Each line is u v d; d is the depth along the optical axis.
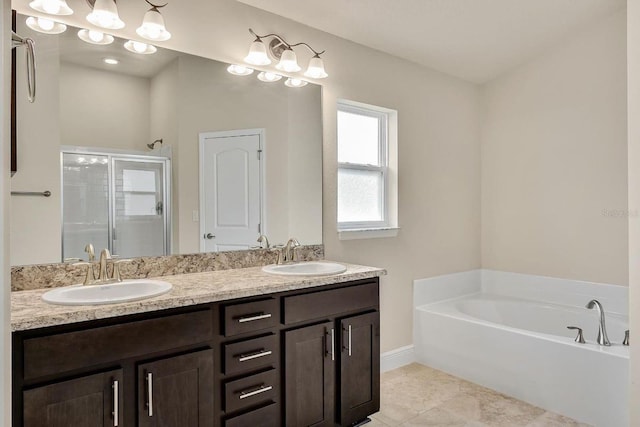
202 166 2.28
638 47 1.84
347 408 2.18
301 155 2.64
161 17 1.97
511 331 2.63
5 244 0.66
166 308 1.58
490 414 2.41
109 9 1.85
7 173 0.67
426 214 3.35
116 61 2.02
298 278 2.05
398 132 3.15
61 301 1.48
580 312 3.05
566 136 3.24
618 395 2.16
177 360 1.60
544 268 3.39
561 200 3.28
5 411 0.65
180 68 2.20
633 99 1.85
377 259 3.02
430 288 3.36
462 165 3.65
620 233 2.96
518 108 3.54
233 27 2.38
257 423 1.84
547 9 2.79
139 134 2.09
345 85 2.84
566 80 3.22
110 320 1.47
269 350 1.89
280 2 2.42
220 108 2.34
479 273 3.78
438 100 3.45
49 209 1.83
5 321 0.66
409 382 2.87
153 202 2.12
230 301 1.78
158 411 1.55
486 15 2.76
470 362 2.87
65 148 1.88
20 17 1.77
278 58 2.54
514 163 3.58
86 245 1.92
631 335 1.85
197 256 2.25
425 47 3.05
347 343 2.18
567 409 2.37
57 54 1.86
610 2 2.79
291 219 2.59
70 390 1.37
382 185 3.19
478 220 3.80
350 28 2.73
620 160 2.96
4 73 0.66
